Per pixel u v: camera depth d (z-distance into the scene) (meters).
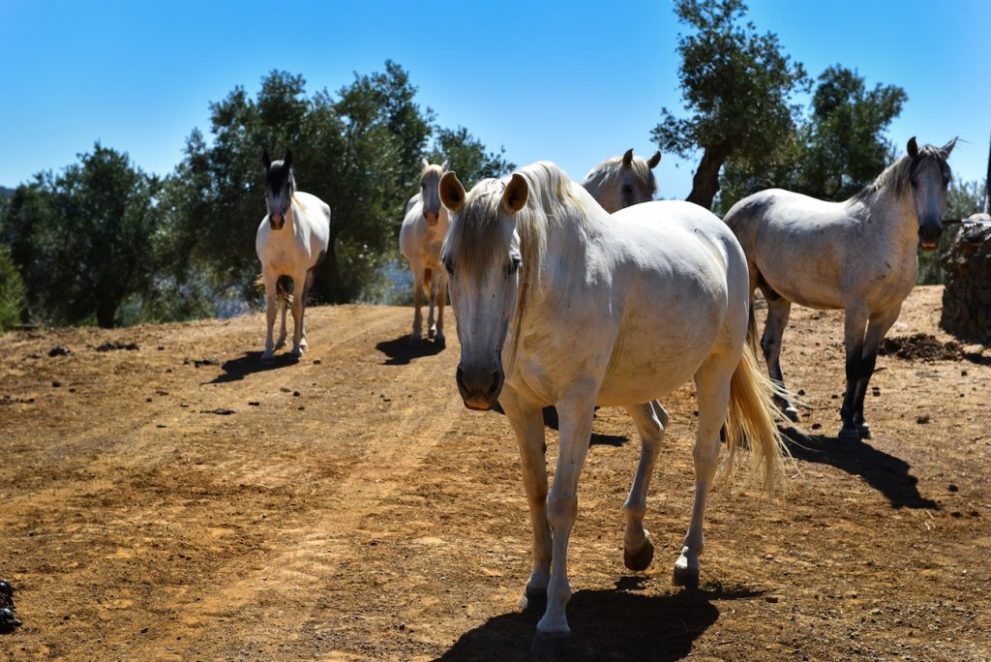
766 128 24.83
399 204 32.94
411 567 4.98
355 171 30.45
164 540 5.45
